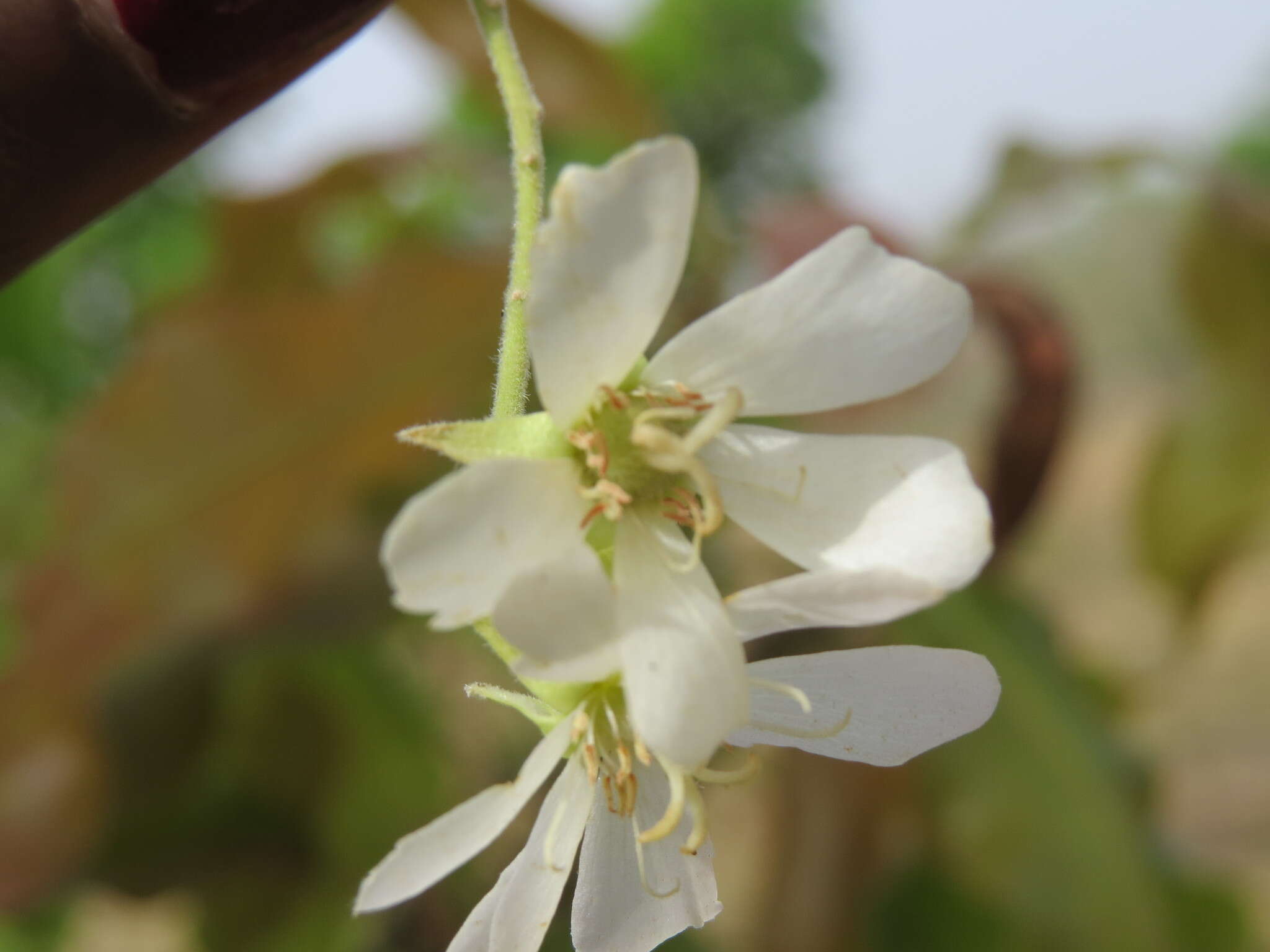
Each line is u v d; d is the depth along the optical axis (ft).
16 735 0.55
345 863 0.61
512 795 0.25
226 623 0.56
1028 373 0.50
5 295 0.89
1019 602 0.60
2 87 0.23
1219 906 0.60
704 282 0.52
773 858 0.62
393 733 0.63
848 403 0.26
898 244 0.51
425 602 0.23
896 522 0.25
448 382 0.57
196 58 0.24
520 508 0.24
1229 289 0.67
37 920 0.75
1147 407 2.01
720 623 0.24
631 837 0.28
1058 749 0.56
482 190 0.74
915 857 0.59
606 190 0.23
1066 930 0.54
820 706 0.26
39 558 0.54
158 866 0.59
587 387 0.25
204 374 0.54
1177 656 0.74
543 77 0.58
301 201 0.61
